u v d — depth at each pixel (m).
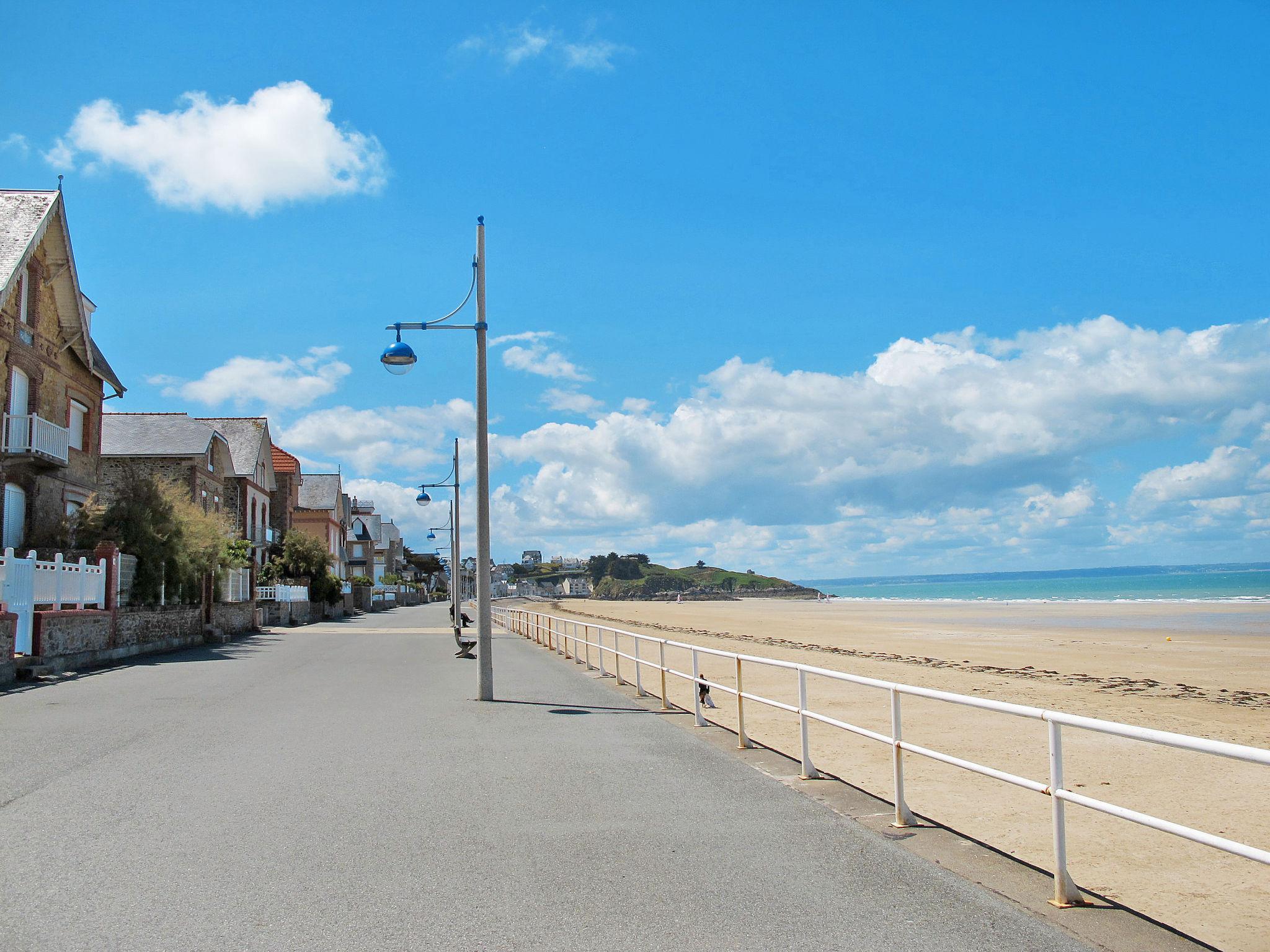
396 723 11.85
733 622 63.09
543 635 29.50
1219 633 43.84
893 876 5.61
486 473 14.95
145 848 6.12
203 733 10.93
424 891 5.31
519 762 9.22
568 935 4.64
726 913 4.96
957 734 12.70
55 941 4.51
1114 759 10.98
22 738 10.51
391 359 14.95
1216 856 7.09
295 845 6.23
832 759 10.77
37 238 25.28
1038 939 4.60
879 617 68.25
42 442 25.69
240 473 48.62
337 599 61.94
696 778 8.46
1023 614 68.69
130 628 23.67
